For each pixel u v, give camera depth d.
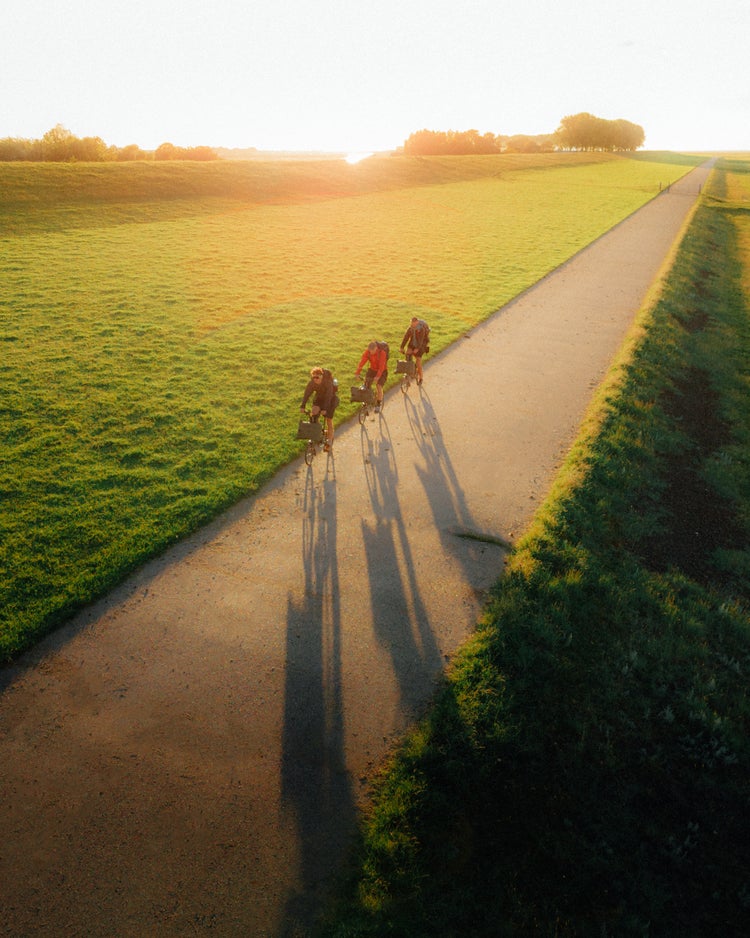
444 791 4.98
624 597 7.34
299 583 7.46
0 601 6.91
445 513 9.05
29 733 5.41
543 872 4.49
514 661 6.24
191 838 4.60
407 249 29.94
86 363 14.44
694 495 10.10
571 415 12.59
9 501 8.89
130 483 9.51
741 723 5.95
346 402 12.80
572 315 19.98
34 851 4.48
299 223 35.84
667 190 62.41
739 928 4.30
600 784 5.16
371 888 4.29
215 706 5.75
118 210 34.69
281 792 4.97
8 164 37.12
